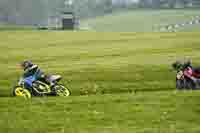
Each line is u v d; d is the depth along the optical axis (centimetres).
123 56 10031
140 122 3322
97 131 3098
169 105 3872
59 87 4941
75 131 3116
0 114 3719
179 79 5134
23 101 4366
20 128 3222
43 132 3119
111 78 6688
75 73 7331
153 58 9394
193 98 4156
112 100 4244
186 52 10538
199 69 5159
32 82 4888
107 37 17688
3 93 5566
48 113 3728
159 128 3119
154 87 5825
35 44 14688
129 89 5753
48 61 9438
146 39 15562
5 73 7581
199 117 3434
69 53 11144
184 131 3025
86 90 5759
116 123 3322
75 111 3788
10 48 13200
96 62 8888
